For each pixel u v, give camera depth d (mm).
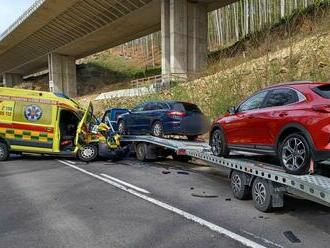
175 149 11969
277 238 5645
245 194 7953
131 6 45594
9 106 14906
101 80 81312
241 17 63562
